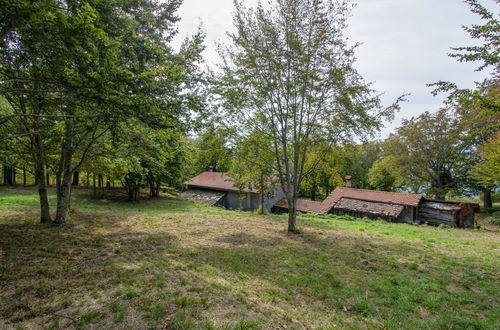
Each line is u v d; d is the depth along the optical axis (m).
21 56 5.42
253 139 11.47
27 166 12.12
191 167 31.33
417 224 18.61
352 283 5.80
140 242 8.27
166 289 4.84
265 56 10.50
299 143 11.17
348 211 23.17
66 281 4.98
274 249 8.40
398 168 29.91
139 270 5.69
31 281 4.88
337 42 10.41
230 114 11.68
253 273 6.14
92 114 6.86
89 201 22.05
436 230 14.92
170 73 8.34
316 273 6.39
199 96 9.86
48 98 6.51
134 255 6.86
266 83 11.09
